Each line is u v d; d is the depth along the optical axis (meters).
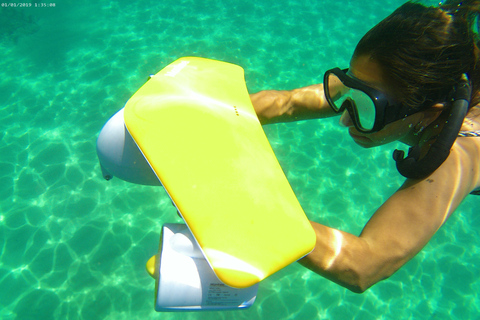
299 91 1.45
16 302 3.36
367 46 0.83
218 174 0.82
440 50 0.73
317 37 6.75
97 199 4.11
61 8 7.30
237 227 0.75
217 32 6.69
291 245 0.75
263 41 6.55
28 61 5.99
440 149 0.76
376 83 0.83
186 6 7.35
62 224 3.89
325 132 4.97
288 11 7.38
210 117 0.96
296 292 3.63
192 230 0.75
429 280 3.75
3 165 4.39
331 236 0.83
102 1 7.48
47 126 4.92
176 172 0.83
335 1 7.85
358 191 4.36
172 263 1.03
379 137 0.98
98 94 5.42
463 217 4.21
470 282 3.72
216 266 0.70
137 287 3.53
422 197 0.79
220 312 3.48
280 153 4.69
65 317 3.31
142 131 0.93
